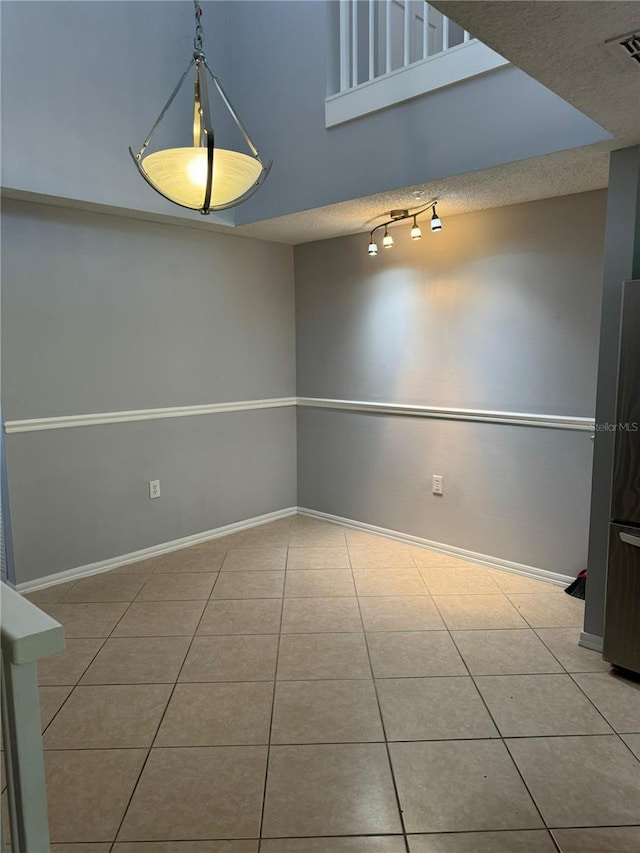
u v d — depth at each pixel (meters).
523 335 3.33
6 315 3.07
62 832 1.67
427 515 3.94
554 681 2.40
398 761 1.95
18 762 1.01
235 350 4.21
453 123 2.71
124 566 3.68
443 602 3.14
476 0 1.37
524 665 2.52
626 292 2.24
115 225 3.47
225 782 1.86
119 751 2.01
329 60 3.21
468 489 3.70
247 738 2.07
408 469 4.00
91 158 3.14
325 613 3.03
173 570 3.62
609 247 2.45
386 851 1.61
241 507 4.38
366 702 2.27
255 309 4.31
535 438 3.35
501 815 1.72
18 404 3.15
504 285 3.38
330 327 4.35
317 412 4.54
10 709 0.99
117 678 2.45
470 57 2.60
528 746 2.02
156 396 3.77
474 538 3.70
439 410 3.76
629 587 2.35
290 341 4.59
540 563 3.41
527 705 2.24
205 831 1.67
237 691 2.35
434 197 3.13
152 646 2.71
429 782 1.86
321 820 1.71
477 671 2.48
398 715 2.19
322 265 4.34
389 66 2.96
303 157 3.38
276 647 2.69
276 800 1.79
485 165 2.62
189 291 3.89
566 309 3.15
